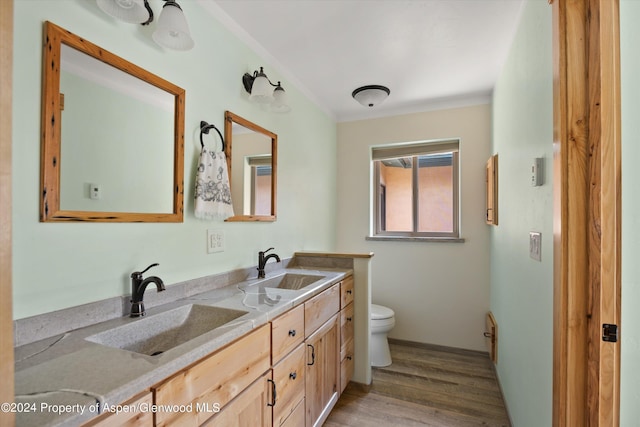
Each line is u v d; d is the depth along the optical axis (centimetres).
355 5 157
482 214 274
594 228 94
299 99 250
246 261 185
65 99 98
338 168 326
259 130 197
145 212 124
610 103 93
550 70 112
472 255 277
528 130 142
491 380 228
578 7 96
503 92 207
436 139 291
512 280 176
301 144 254
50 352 81
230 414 95
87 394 61
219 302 131
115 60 112
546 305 116
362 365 219
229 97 171
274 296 142
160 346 114
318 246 286
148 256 125
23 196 88
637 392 98
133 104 120
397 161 322
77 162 101
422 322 292
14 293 86
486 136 273
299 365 141
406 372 241
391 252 305
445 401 201
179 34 120
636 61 97
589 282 94
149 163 126
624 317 99
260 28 177
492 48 194
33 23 90
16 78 87
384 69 224
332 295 183
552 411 106
